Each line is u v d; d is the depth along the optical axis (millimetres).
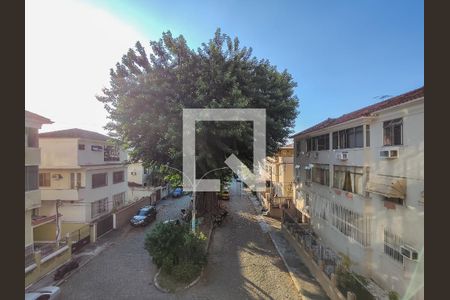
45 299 10477
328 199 16734
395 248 10422
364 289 10023
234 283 12664
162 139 17422
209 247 17203
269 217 26688
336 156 15125
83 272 13945
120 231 22047
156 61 18125
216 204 23078
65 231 20828
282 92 19672
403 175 9930
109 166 25078
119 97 18031
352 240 13453
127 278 13242
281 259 15664
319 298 11250
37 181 15367
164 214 28609
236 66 17422
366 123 12180
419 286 9047
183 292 11859
